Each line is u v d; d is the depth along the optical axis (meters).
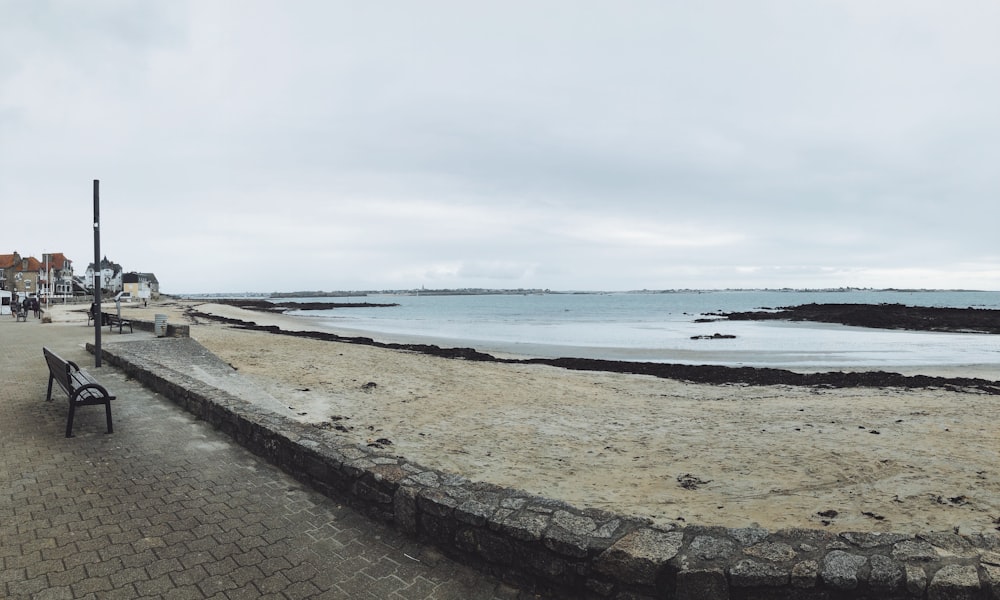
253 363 13.88
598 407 10.91
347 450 4.58
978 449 7.90
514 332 37.09
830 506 5.68
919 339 32.06
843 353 24.09
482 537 3.33
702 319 55.72
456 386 12.66
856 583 2.59
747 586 2.64
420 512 3.67
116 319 21.16
